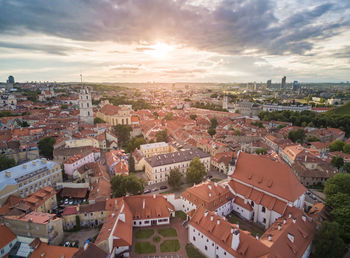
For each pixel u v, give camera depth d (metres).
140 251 78.69
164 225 93.06
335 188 92.88
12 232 76.62
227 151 170.75
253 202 95.56
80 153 149.00
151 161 138.38
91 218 90.44
